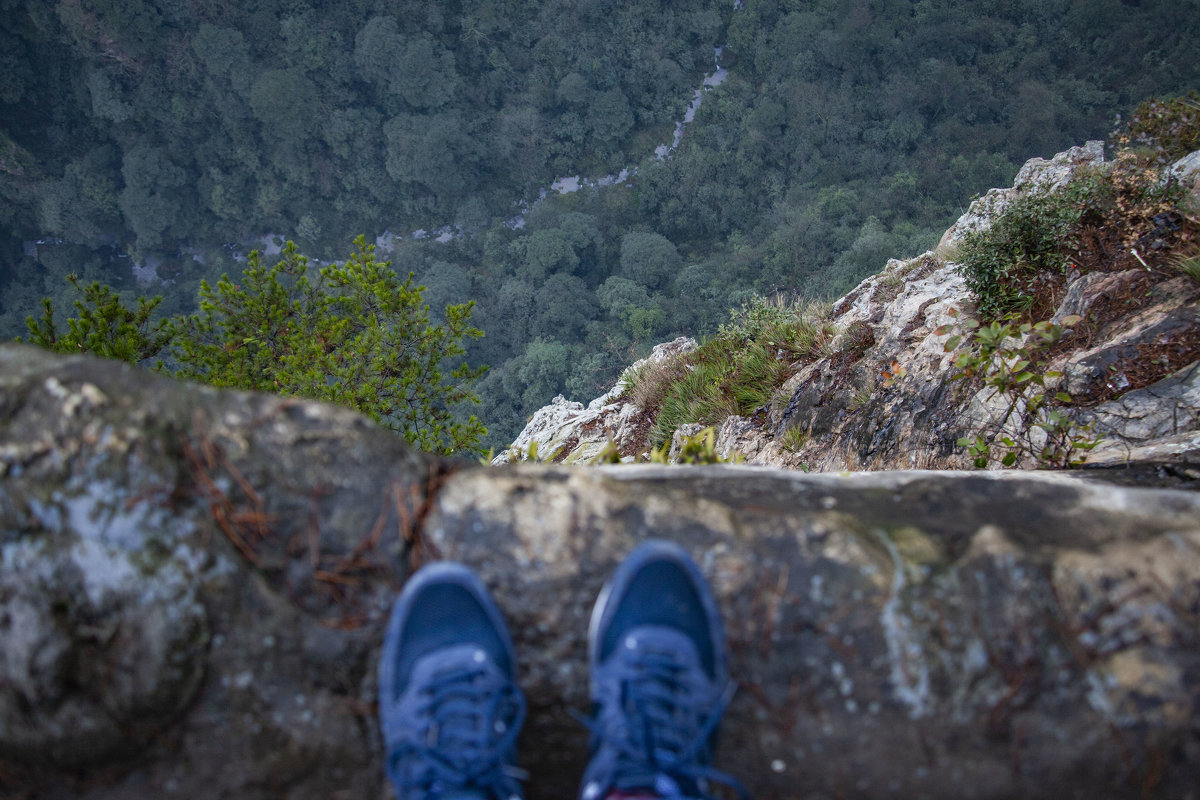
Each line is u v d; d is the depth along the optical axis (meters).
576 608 1.33
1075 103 80.81
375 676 1.31
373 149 94.00
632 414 10.12
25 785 1.25
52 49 91.50
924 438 4.95
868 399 6.26
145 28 88.94
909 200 76.81
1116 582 1.31
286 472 1.33
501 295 80.75
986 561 1.34
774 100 88.25
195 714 1.27
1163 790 1.22
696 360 10.16
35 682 1.22
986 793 1.25
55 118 95.06
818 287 69.56
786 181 85.81
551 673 1.33
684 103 93.56
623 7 91.62
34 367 1.37
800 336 8.90
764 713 1.29
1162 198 5.12
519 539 1.35
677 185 87.25
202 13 90.31
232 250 98.38
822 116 84.25
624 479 1.73
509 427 70.44
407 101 94.06
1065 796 1.24
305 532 1.32
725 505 1.47
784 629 1.31
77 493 1.25
